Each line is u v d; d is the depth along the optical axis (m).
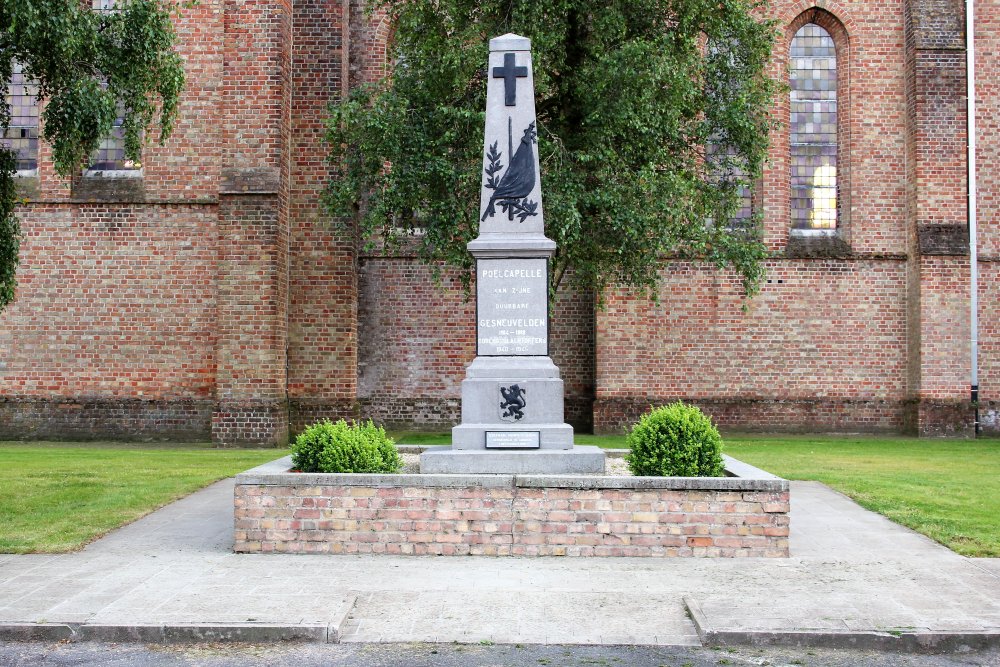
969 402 21.50
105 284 21.30
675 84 15.91
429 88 16.97
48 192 21.28
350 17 22.50
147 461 15.75
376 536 8.13
